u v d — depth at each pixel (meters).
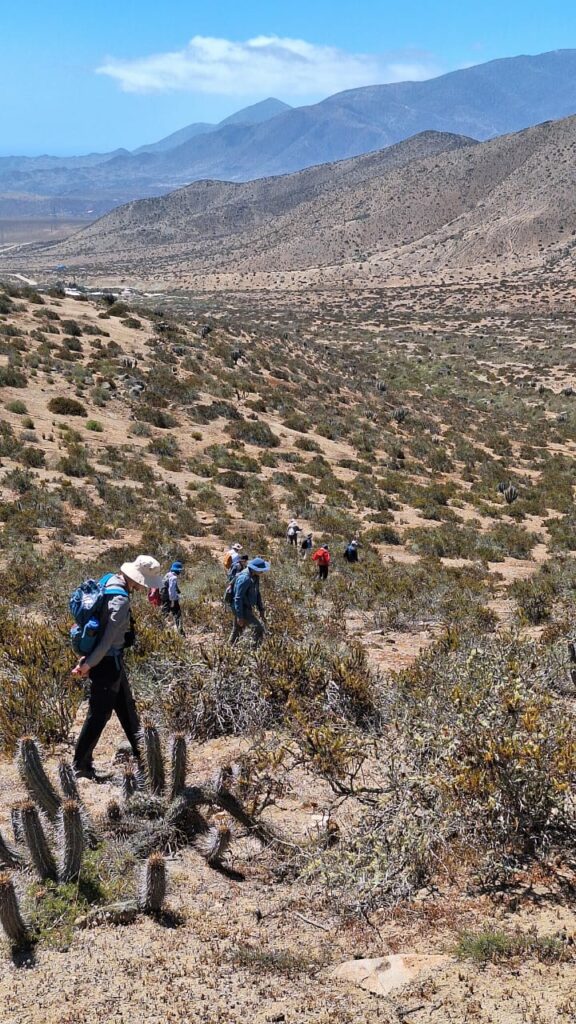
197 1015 3.74
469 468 46.84
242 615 10.13
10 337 46.09
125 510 28.09
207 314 141.38
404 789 5.48
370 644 12.44
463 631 12.50
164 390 45.09
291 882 5.04
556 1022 3.59
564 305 156.00
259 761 6.04
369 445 48.06
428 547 28.44
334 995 3.91
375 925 4.58
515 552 28.95
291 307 165.88
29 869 4.77
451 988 3.90
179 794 5.43
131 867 4.95
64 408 38.75
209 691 7.51
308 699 7.51
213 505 31.27
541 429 63.31
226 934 4.43
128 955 4.20
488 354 103.62
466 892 4.83
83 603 5.96
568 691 7.70
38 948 4.22
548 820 5.12
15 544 21.66
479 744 5.38
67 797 5.11
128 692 6.38
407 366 89.19
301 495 34.91
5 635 9.98
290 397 52.91
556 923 4.40
